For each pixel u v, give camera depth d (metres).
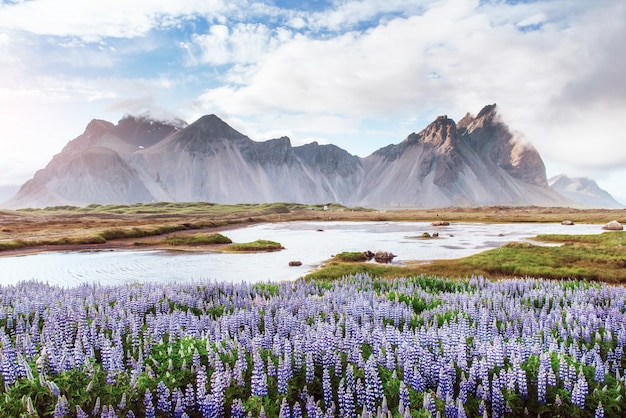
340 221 191.25
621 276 38.62
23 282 24.78
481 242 86.38
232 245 78.38
